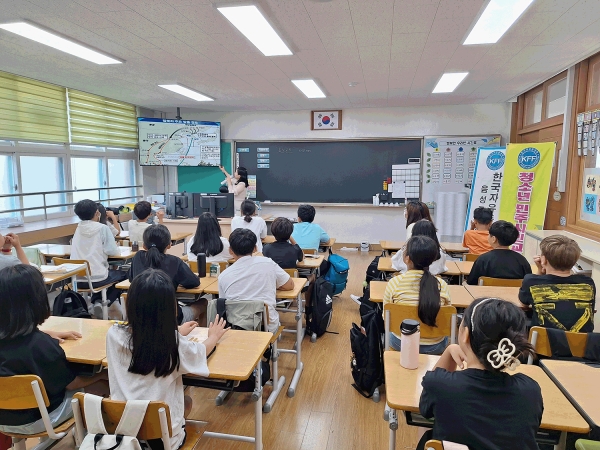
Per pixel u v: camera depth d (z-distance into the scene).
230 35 3.47
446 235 6.97
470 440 1.10
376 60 4.23
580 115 4.51
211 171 7.89
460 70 4.66
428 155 7.13
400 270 3.32
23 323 1.55
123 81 5.21
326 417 2.50
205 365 1.61
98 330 2.05
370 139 7.30
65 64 4.41
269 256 3.46
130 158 7.32
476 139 6.92
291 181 7.69
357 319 4.14
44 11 2.98
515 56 4.13
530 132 6.14
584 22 3.22
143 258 2.78
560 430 1.31
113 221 5.06
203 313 3.14
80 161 6.18
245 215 4.55
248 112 7.68
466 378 1.14
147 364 1.42
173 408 1.52
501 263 2.91
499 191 5.75
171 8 2.92
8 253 2.85
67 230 5.06
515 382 1.13
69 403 1.72
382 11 2.97
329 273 4.29
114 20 3.15
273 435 2.31
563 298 2.10
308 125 7.51
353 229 7.62
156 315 1.41
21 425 1.61
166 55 4.06
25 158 5.23
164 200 6.95
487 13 3.05
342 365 3.18
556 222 5.23
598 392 1.47
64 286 3.36
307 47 3.79
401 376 1.59
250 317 2.36
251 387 2.05
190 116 7.86
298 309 2.99
